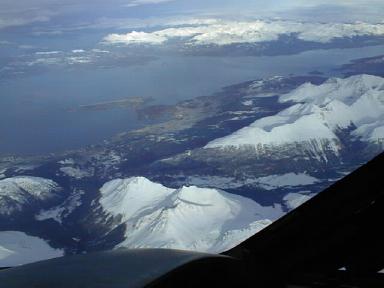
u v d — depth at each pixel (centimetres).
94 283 224
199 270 233
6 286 239
